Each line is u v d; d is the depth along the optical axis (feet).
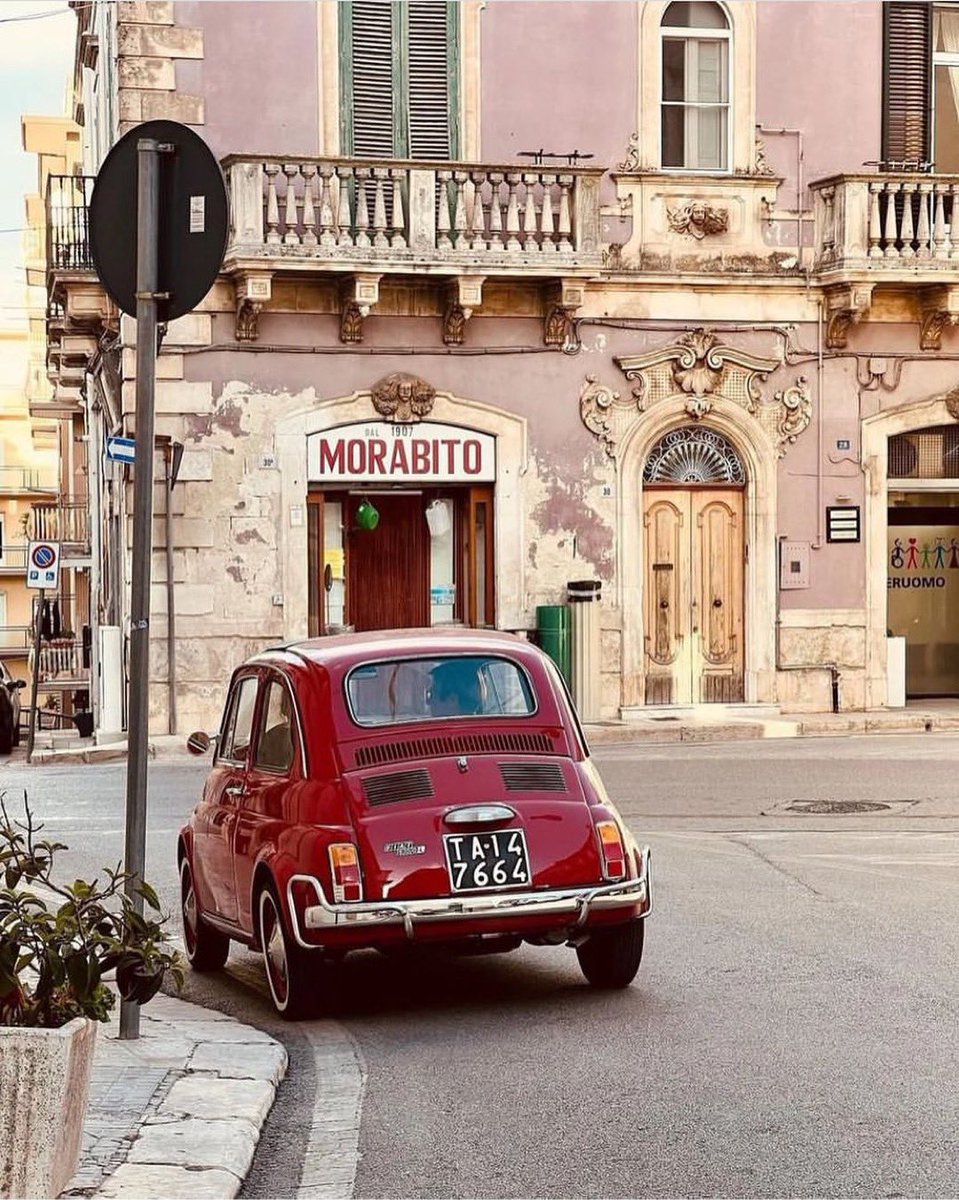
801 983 33.24
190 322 84.53
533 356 88.07
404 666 33.09
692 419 89.81
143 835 27.48
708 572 90.74
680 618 90.53
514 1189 21.72
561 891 31.30
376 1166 22.88
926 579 95.55
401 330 86.74
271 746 34.14
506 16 88.17
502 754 32.24
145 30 84.74
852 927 38.83
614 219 88.79
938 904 41.55
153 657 84.69
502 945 32.01
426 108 87.61
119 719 89.15
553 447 88.38
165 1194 20.44
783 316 90.38
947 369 92.32
